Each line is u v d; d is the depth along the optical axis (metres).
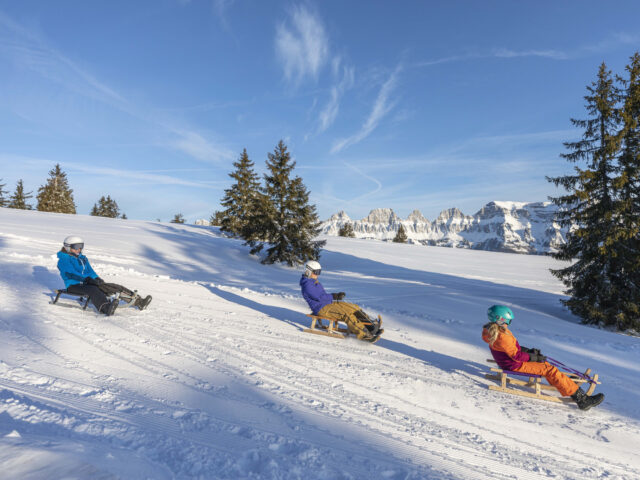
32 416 2.68
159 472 2.11
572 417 4.21
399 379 4.76
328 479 2.48
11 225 24.47
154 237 28.75
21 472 1.60
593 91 15.68
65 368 3.90
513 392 4.73
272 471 2.46
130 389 3.55
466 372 5.35
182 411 3.20
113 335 5.31
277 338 6.04
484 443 3.40
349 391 4.21
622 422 4.15
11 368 3.68
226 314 7.41
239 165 39.72
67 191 69.06
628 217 14.79
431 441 3.29
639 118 14.94
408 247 47.28
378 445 3.08
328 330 6.60
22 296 6.95
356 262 30.75
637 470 3.20
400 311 9.40
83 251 17.53
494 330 4.67
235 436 2.90
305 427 3.22
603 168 15.37
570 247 16.39
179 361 4.54
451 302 11.83
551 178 16.08
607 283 15.16
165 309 7.36
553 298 20.00
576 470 3.10
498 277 28.67
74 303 6.73
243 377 4.25
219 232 41.94
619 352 7.11
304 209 26.06
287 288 13.30
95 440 2.48
